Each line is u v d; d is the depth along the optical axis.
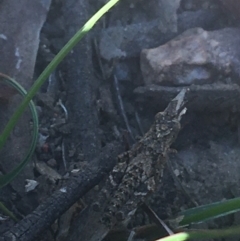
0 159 0.13
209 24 0.17
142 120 0.15
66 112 0.15
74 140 0.14
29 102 0.11
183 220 0.12
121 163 0.11
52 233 0.12
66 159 0.14
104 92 0.16
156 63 0.15
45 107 0.15
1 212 0.13
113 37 0.16
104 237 0.11
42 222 0.11
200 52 0.15
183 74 0.15
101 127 0.15
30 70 0.15
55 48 0.16
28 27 0.15
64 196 0.11
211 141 0.15
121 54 0.16
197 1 0.17
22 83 0.14
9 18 0.15
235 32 0.16
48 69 0.11
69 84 0.15
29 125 0.14
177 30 0.16
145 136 0.11
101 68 0.16
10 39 0.15
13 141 0.14
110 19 0.17
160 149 0.11
